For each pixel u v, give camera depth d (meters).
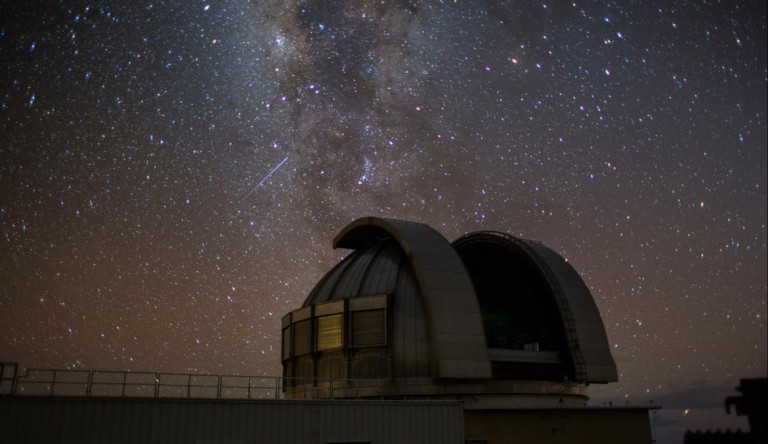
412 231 33.25
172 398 20.97
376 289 32.72
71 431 19.31
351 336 31.47
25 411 18.84
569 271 35.75
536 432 28.42
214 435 21.34
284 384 35.16
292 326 34.53
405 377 29.80
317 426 23.23
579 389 32.28
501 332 37.97
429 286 30.16
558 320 33.97
